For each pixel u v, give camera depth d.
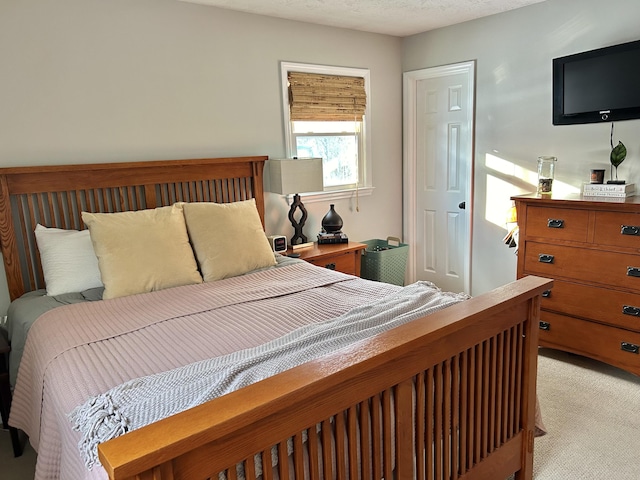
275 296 2.35
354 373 1.25
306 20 3.61
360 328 1.77
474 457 1.80
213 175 3.23
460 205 4.15
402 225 4.64
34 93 2.59
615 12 3.02
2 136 2.52
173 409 1.26
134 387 1.42
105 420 1.23
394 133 4.41
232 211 2.88
